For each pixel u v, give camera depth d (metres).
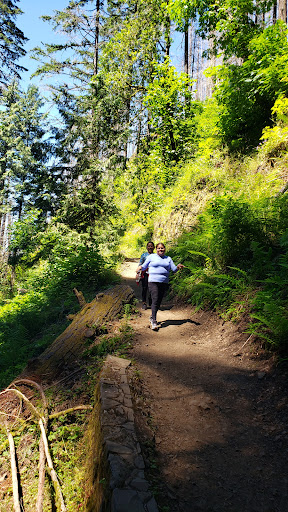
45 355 4.99
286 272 4.23
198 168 11.13
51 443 3.46
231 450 2.66
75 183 12.76
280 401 3.05
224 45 9.38
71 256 10.54
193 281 6.89
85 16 15.73
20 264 14.56
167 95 12.90
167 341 5.04
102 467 2.45
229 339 4.49
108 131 12.75
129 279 11.05
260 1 8.62
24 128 18.88
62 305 8.34
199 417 3.12
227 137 10.01
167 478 2.39
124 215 17.12
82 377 4.28
